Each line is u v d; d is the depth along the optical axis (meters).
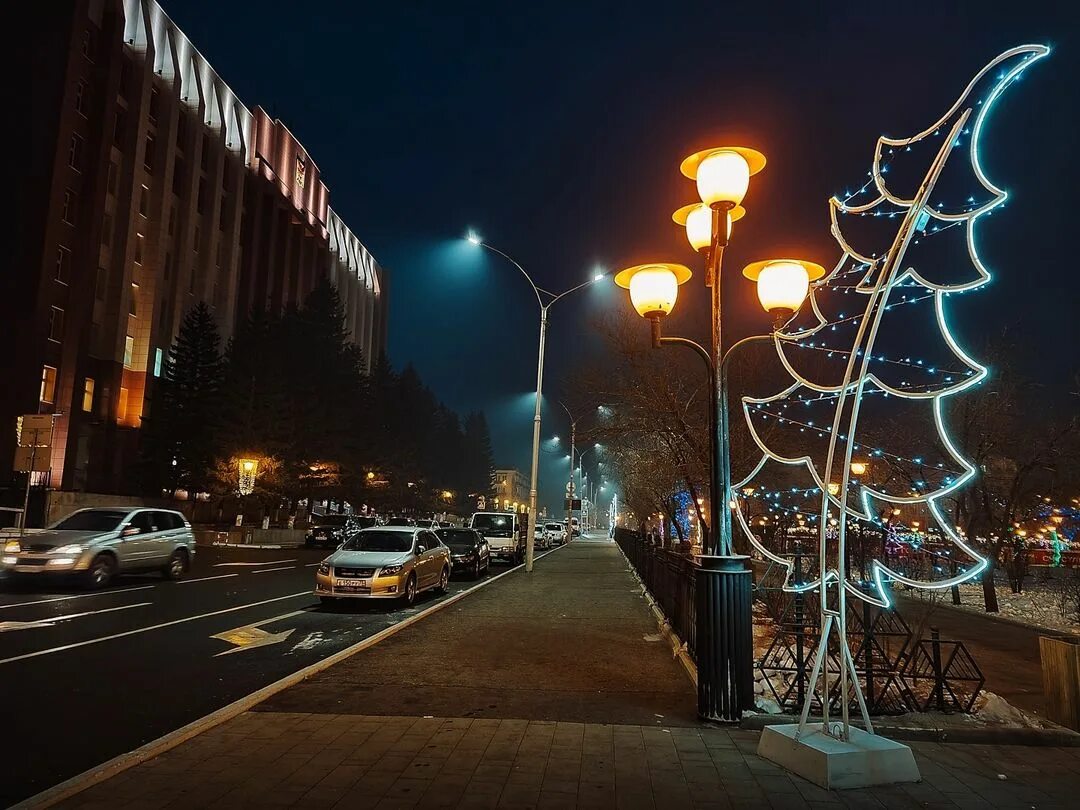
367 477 60.66
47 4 46.53
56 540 16.42
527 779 4.86
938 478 16.69
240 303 69.69
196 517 50.62
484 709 6.71
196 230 62.09
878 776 4.87
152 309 54.19
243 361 48.41
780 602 11.14
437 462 89.00
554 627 12.00
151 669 8.90
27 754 5.73
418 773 4.94
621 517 86.19
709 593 6.43
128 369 52.75
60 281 45.47
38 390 42.88
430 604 15.98
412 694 7.27
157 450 48.06
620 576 23.20
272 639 11.14
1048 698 6.39
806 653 8.95
